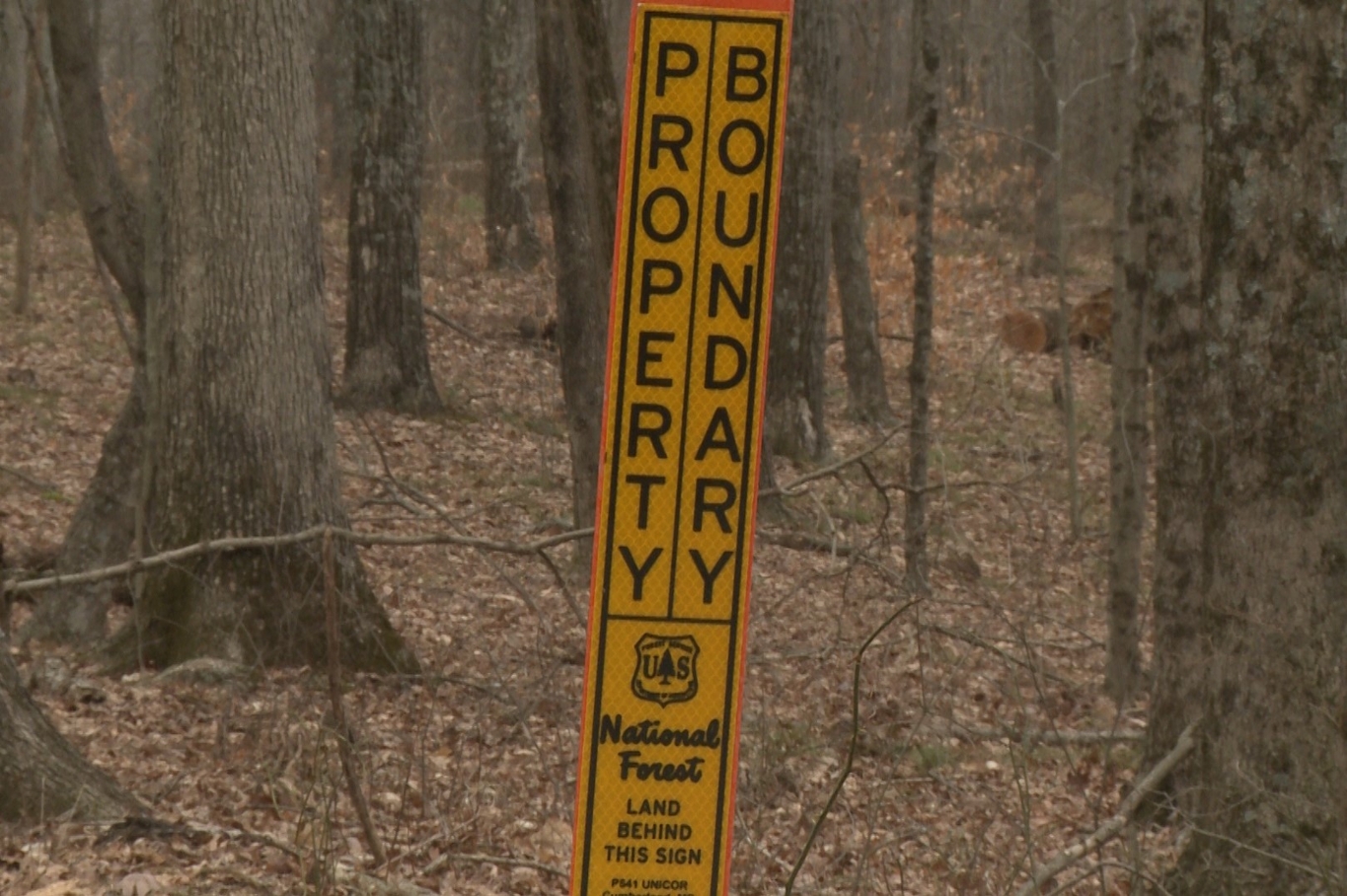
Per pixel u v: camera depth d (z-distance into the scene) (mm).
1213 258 5762
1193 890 5934
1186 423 8102
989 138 27750
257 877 5715
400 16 17047
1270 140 5508
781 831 6836
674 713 2814
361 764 6957
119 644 9023
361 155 17125
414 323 17422
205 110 8914
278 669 8781
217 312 8984
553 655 8320
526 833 6723
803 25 16625
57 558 9945
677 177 2713
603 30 6730
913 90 12172
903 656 9812
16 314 18375
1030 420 19922
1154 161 8867
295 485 9094
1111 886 6762
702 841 2838
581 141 6898
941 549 13602
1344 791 5570
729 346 2740
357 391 17109
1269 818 5727
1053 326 23938
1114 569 10539
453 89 36469
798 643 9852
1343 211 5469
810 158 16656
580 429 11633
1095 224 29594
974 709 9320
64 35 9258
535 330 20875
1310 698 5648
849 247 20141
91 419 15234
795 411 16953
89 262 21312
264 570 8953
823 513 9367
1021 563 13250
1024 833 5832
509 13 25625
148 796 6613
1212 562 5926
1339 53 5375
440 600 10953
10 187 23344
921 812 7270
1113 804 7906
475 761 7555
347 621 8992
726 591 2791
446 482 14656
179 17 8906
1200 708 6828
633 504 2764
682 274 2725
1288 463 5629
